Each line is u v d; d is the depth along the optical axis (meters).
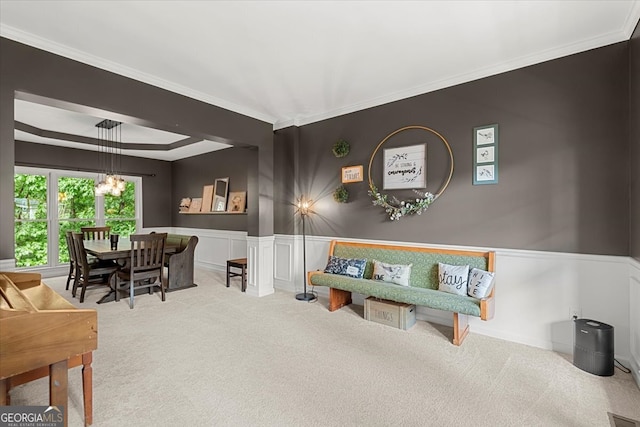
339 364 2.42
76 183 6.11
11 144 2.32
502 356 2.57
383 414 1.83
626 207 2.41
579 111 2.60
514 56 2.82
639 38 2.18
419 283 3.32
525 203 2.84
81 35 2.44
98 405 1.89
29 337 1.41
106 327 3.15
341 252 3.99
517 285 2.87
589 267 2.55
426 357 2.54
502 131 2.96
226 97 3.76
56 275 5.79
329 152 4.23
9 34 2.33
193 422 1.75
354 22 2.30
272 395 2.01
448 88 3.28
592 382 2.18
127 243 4.77
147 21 2.28
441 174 3.32
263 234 4.43
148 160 7.04
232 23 2.31
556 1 2.08
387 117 3.71
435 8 2.15
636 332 2.25
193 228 6.89
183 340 2.84
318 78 3.25
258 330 3.09
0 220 2.25
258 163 4.39
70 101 2.63
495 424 1.75
